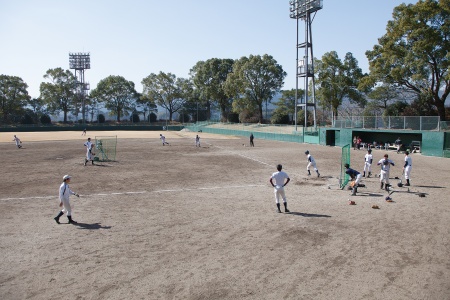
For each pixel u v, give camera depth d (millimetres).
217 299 7348
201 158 33250
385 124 39312
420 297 7414
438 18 36969
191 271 8672
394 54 40188
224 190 18516
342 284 7965
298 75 53969
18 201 16094
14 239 11016
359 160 30859
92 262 9250
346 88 56625
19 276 8477
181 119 127062
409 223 12383
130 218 13289
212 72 100438
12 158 33344
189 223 12609
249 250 9984
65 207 12570
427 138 33906
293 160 31266
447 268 8750
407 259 9297
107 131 97625
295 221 12719
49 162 30375
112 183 20547
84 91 117000
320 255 9578
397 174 22891
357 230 11656
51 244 10578
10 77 105750
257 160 31438
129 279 8273
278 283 8023
